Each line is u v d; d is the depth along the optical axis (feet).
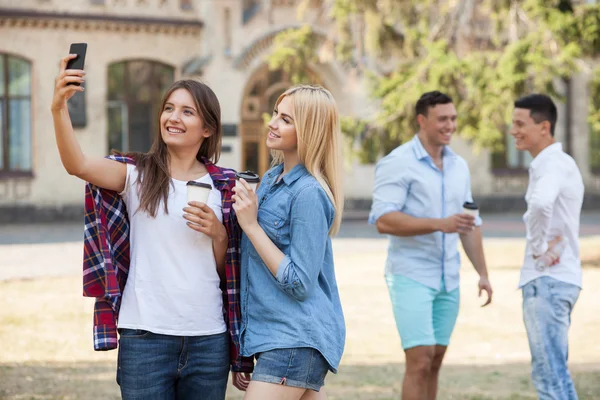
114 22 95.91
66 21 94.27
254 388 12.71
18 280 47.88
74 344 31.42
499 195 114.11
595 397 23.29
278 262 12.64
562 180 18.22
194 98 13.06
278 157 14.64
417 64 63.00
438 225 18.74
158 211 12.78
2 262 56.34
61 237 75.41
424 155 19.85
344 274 50.98
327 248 13.48
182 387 13.25
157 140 13.25
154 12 98.02
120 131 97.91
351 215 99.60
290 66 72.90
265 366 12.75
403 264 19.49
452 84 58.70
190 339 12.85
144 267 12.81
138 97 98.48
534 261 18.16
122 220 13.00
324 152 13.20
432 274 19.53
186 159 13.29
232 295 13.14
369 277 49.73
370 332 33.96
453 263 19.86
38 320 35.94
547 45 57.26
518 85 55.57
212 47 99.81
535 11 56.34
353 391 24.18
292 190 13.02
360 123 64.49
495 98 55.93
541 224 17.93
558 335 18.03
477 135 57.36
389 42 67.67
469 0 68.03
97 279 12.60
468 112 57.52
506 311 38.91
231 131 100.78
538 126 18.74
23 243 69.56
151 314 12.69
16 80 94.32
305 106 13.02
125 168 12.91
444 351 20.34
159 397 12.84
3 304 39.73
